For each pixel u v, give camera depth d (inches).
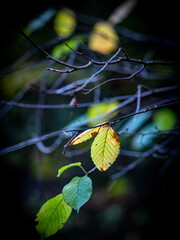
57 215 44.1
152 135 63.8
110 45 58.4
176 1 79.4
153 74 73.7
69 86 61.5
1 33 91.1
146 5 82.8
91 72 73.9
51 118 104.3
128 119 66.7
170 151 68.0
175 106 68.9
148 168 101.9
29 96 106.2
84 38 65.2
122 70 68.3
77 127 63.0
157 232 108.0
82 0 87.9
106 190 112.8
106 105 69.5
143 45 85.0
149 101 73.1
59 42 67.7
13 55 100.6
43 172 111.6
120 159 98.9
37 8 76.9
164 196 100.7
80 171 114.0
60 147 106.1
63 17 64.6
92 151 44.6
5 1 51.9
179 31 83.0
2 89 106.0
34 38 87.9
